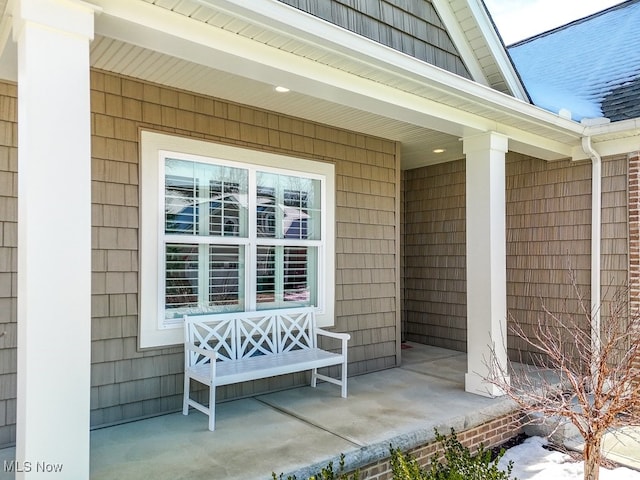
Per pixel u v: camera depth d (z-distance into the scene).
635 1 6.45
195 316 3.84
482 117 4.13
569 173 5.29
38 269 2.02
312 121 4.73
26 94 2.02
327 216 4.87
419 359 5.80
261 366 3.70
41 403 2.01
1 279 3.05
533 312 5.56
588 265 5.11
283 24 2.50
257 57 2.71
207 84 3.70
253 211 4.28
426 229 6.85
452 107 3.87
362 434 3.27
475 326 4.29
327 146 4.86
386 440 3.17
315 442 3.12
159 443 3.09
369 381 4.73
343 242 5.03
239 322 4.07
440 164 6.69
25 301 2.01
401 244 7.14
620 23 6.30
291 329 4.41
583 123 4.70
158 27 2.34
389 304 5.44
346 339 4.14
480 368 4.23
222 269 4.10
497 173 4.27
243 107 4.21
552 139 4.88
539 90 5.34
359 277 5.16
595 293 4.99
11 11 2.21
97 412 3.39
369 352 5.19
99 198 3.42
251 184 4.27
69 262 2.09
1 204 3.07
